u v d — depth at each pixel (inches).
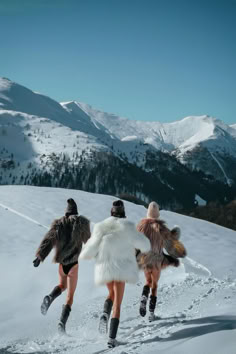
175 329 215.0
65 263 261.3
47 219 624.4
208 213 2273.6
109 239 236.8
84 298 362.0
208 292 337.4
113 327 219.0
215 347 167.9
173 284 392.8
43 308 256.7
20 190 810.2
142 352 180.5
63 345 229.1
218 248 561.0
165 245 276.5
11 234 541.6
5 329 271.7
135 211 736.3
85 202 754.2
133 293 370.9
